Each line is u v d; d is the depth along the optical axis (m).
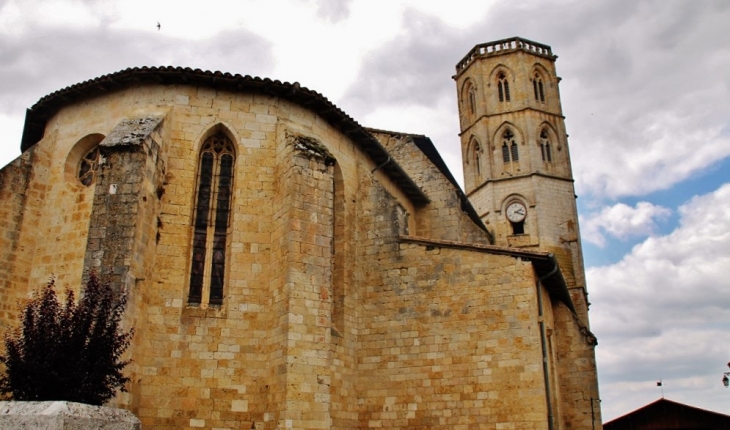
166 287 15.41
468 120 51.62
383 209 19.91
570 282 43.75
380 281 19.23
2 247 16.30
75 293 15.55
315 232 15.76
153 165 15.50
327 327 15.15
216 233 16.61
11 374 10.46
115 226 14.30
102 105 17.61
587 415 21.16
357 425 17.95
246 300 15.84
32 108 18.50
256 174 16.95
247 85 17.28
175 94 17.05
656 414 33.97
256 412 15.00
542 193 45.69
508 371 17.02
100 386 10.80
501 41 51.31
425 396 17.64
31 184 17.25
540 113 48.34
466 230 25.52
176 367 14.91
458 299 18.19
